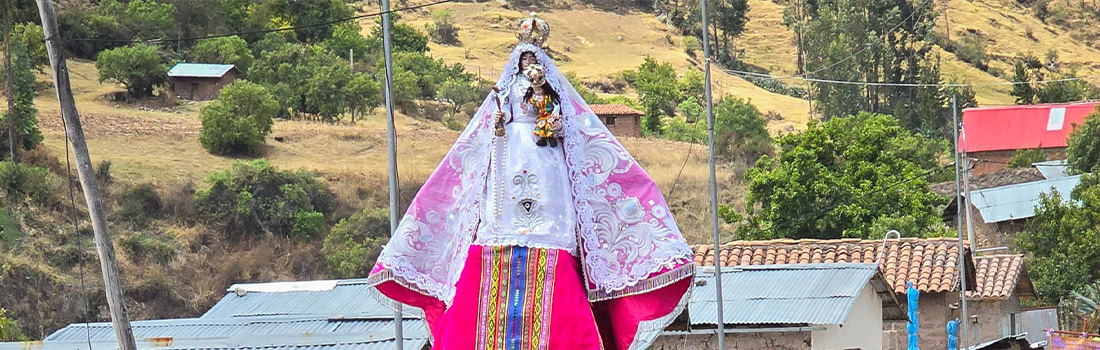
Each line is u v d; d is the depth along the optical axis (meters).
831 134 46.66
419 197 6.69
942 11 173.62
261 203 55.53
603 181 6.58
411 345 17.14
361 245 53.19
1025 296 35.50
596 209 6.55
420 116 85.12
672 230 6.51
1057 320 35.34
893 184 44.97
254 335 17.84
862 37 118.44
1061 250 40.22
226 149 64.88
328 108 78.62
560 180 6.46
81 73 81.25
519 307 6.23
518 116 6.52
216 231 54.00
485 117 6.64
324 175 61.09
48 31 13.90
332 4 106.38
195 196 55.38
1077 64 166.88
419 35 112.06
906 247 28.31
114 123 67.94
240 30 99.12
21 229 48.94
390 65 13.84
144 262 50.09
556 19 141.75
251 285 21.16
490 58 122.75
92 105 73.56
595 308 6.55
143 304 47.97
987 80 151.62
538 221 6.37
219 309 20.27
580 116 6.65
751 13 164.12
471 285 6.31
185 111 75.38
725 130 72.50
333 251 53.22
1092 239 39.34
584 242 6.46
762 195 45.91
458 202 6.67
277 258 53.50
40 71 77.06
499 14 139.25
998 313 31.80
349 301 19.89
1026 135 70.44
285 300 20.31
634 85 118.69
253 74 83.62
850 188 44.88
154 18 91.88
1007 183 55.50
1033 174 56.41
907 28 128.12
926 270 27.11
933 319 26.92
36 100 72.00
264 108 66.62
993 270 30.77
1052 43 174.75
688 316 19.45
